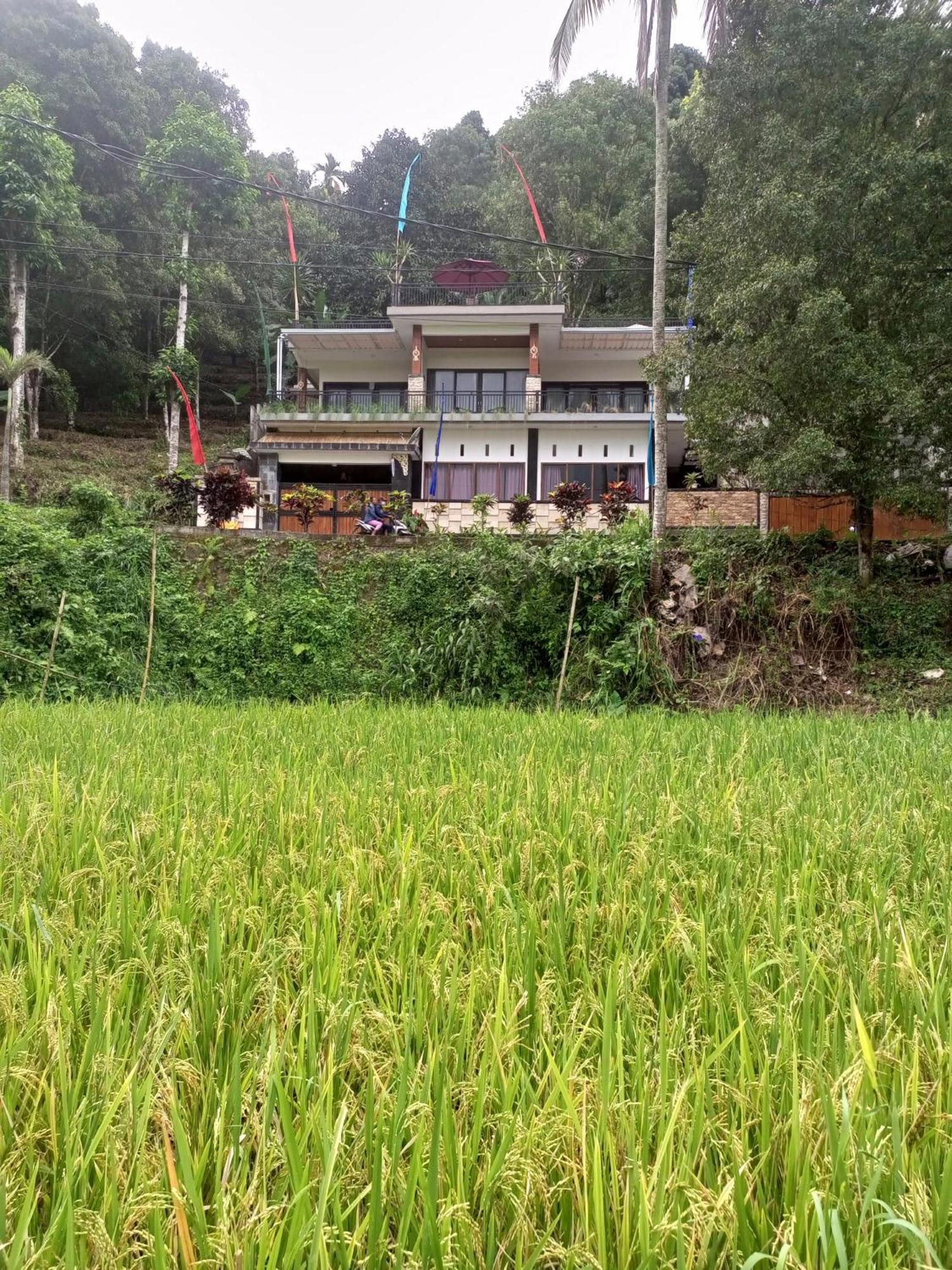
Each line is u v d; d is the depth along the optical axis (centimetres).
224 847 334
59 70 4084
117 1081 169
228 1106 166
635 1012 201
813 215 1223
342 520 2342
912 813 400
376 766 523
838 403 1227
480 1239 134
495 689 1490
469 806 400
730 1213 136
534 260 3553
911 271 1249
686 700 1369
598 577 1483
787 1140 156
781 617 1400
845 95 1293
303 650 1574
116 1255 129
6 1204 134
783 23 1320
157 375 3350
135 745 580
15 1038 181
